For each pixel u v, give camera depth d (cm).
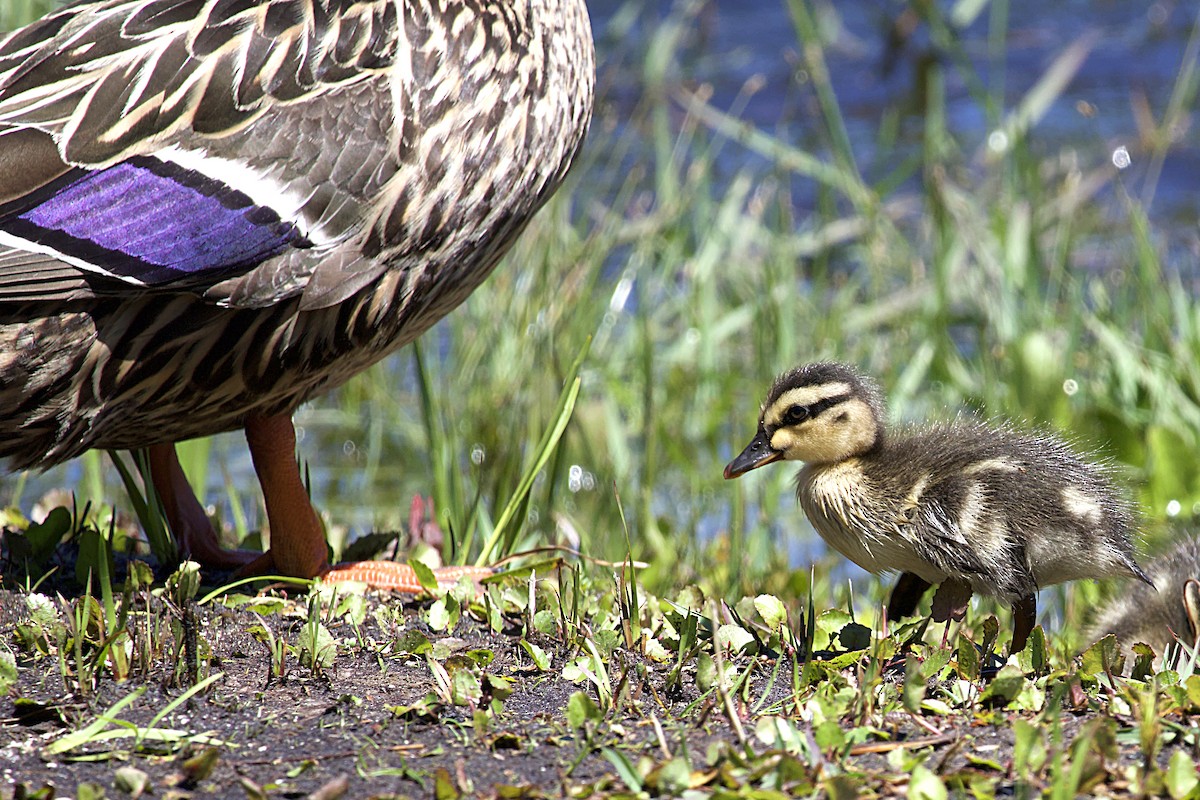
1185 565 1075
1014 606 960
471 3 979
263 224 901
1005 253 1834
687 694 803
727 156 2383
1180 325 1722
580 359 1091
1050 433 1120
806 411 1025
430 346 1811
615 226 1889
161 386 922
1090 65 2717
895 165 2352
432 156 940
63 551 1034
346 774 716
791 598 1226
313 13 944
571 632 879
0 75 916
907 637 877
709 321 1775
